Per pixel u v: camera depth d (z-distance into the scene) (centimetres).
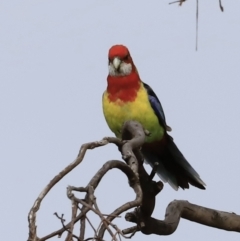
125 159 745
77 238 531
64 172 589
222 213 971
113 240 527
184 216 956
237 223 977
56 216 601
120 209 605
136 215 872
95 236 534
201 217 958
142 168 849
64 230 536
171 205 941
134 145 801
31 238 529
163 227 905
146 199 862
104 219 537
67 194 552
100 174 660
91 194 571
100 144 671
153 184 862
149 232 900
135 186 696
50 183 573
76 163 605
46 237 533
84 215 542
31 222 534
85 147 643
